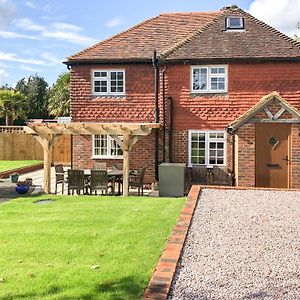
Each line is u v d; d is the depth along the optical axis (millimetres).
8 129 32531
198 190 12891
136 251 7691
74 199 14086
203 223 9305
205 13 22203
